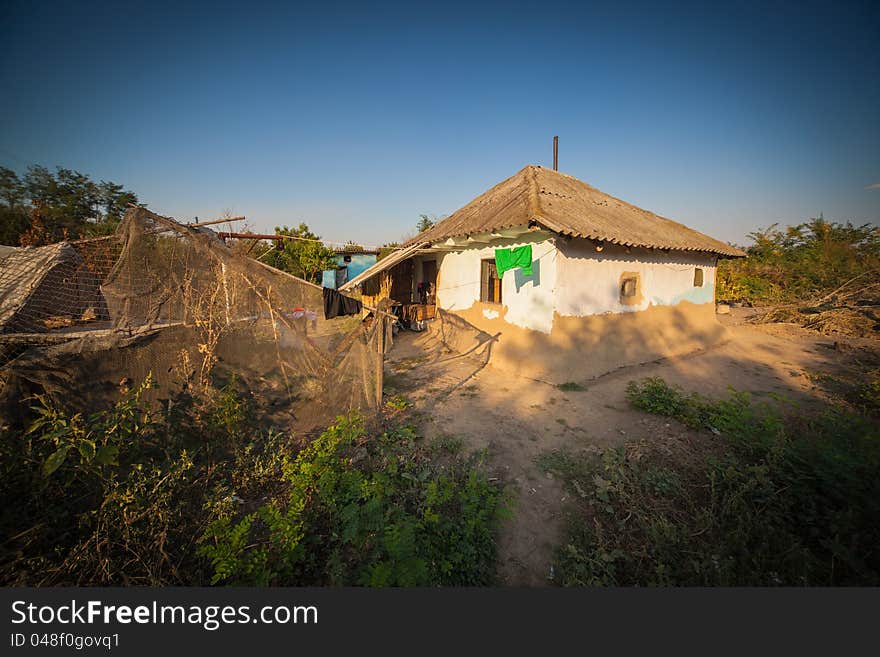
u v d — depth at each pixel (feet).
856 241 57.93
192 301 17.33
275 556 9.27
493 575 9.43
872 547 9.09
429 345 34.71
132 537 9.45
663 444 15.35
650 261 30.48
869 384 21.33
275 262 62.54
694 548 9.86
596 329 26.63
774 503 11.14
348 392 18.15
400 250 33.88
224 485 12.60
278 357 18.54
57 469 9.57
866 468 10.41
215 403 15.66
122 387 14.67
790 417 17.56
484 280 31.37
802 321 42.47
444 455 14.96
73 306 18.75
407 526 9.37
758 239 70.49
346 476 11.68
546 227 22.17
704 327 35.70
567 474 13.57
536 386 23.07
